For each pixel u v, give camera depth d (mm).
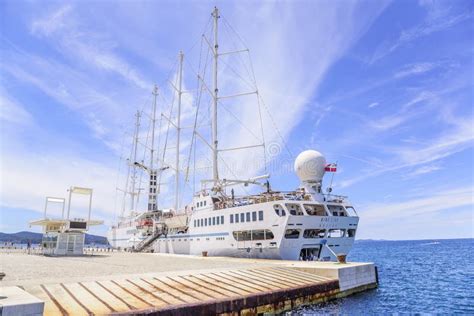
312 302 24406
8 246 81062
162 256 47500
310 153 44062
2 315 11133
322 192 43562
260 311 20250
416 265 66938
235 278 24047
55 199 49156
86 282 19516
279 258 37844
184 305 16469
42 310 12102
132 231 83000
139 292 18281
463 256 95312
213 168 58344
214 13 63875
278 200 38750
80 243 47781
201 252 50250
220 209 47219
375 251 160250
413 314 22656
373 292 31141
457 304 26078
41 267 27938
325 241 38938
